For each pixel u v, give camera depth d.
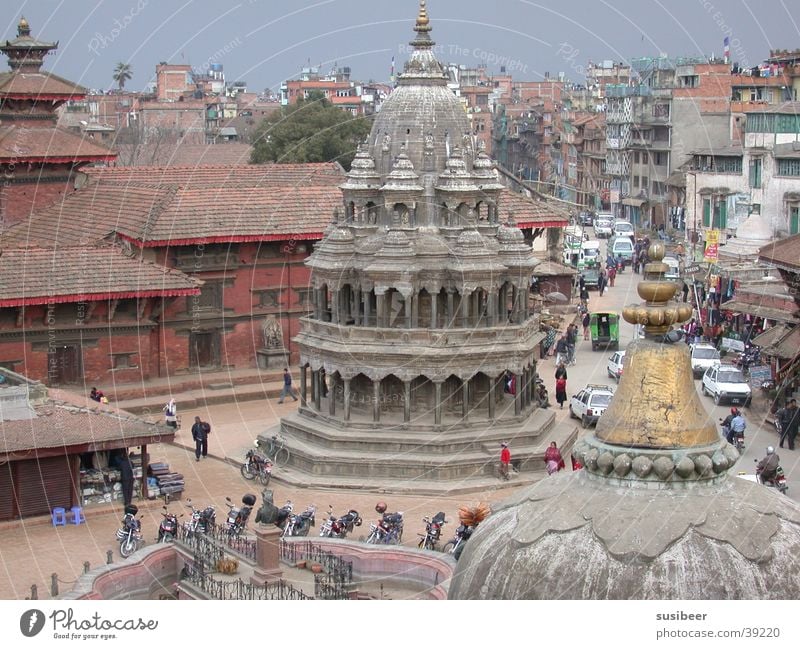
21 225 95.00
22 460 57.50
